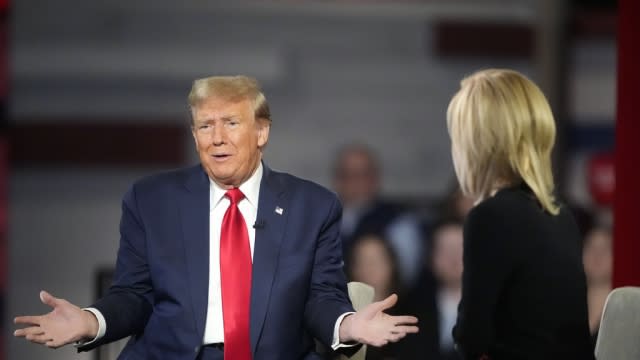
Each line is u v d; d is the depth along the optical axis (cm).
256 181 830
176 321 790
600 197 2291
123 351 832
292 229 818
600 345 789
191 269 800
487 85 813
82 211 2275
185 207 822
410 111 2362
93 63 2291
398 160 2355
